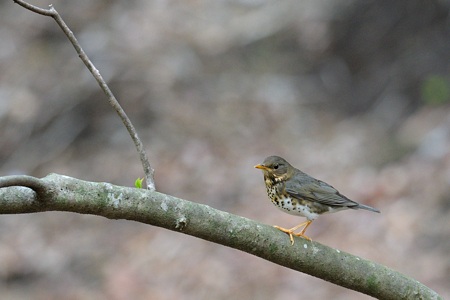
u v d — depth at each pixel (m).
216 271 13.91
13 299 14.38
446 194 14.52
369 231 14.03
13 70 19.62
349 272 4.23
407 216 14.19
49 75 19.23
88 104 18.52
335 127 17.92
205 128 18.05
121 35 20.11
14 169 17.52
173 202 3.81
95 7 21.06
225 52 20.03
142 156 4.16
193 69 19.48
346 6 19.69
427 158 15.70
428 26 18.61
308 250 4.18
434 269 12.80
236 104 18.77
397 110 17.67
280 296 12.93
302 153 17.14
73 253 15.42
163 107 18.48
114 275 14.47
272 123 18.28
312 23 19.92
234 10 21.30
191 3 21.44
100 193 3.64
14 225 16.41
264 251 4.10
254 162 16.94
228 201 15.86
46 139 18.16
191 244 14.88
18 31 20.64
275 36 20.30
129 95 18.61
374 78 18.61
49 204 3.50
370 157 16.44
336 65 19.34
